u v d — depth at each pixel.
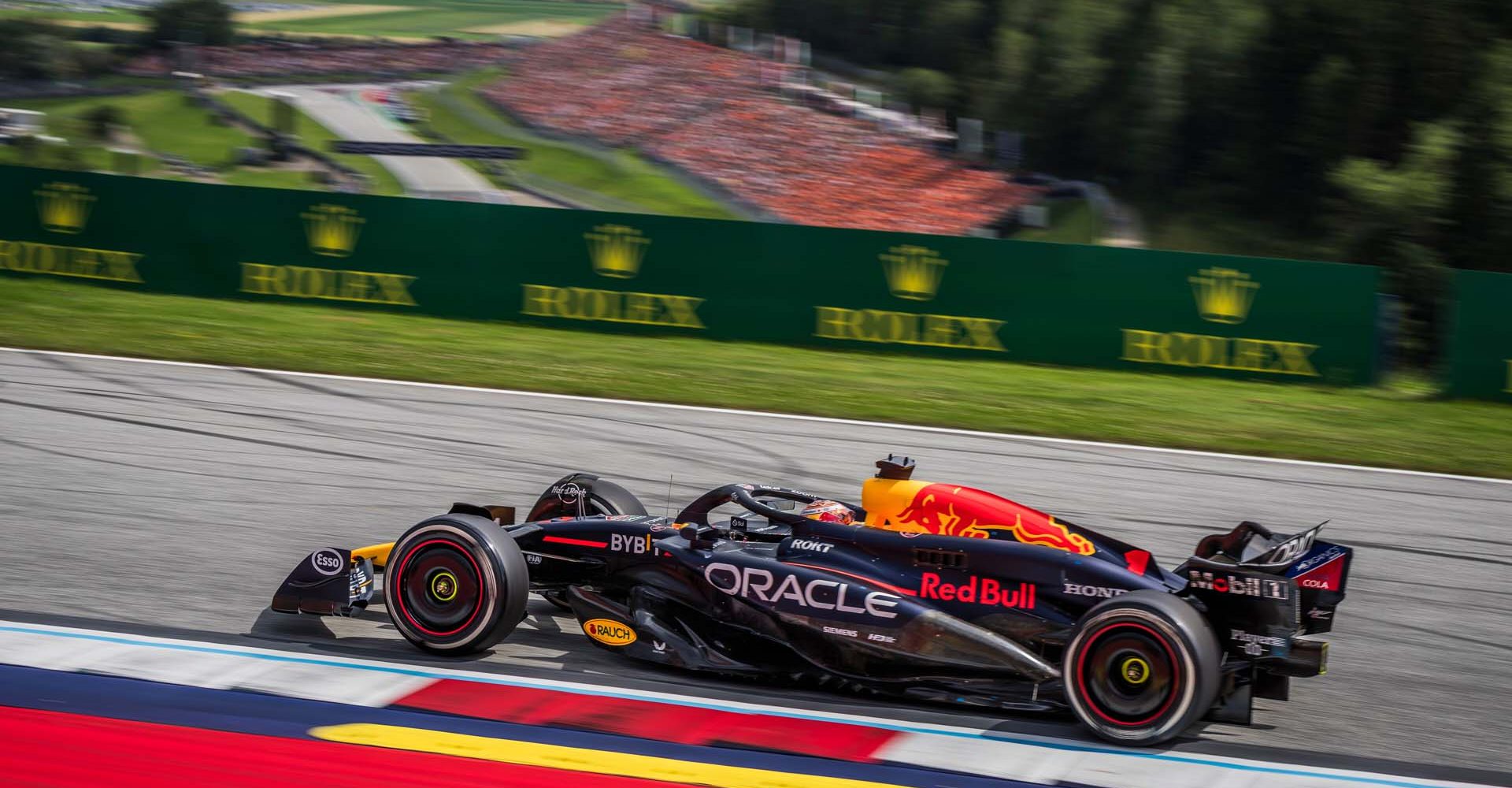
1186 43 122.31
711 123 173.00
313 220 47.50
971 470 29.55
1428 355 56.06
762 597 15.70
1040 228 126.19
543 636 17.28
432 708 14.51
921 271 44.16
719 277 45.38
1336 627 19.48
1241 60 115.31
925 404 36.97
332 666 15.71
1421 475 31.66
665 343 44.62
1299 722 15.52
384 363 39.09
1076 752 13.95
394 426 31.02
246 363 38.19
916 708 15.16
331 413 32.12
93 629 16.67
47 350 38.81
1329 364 42.34
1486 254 70.31
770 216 132.00
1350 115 93.31
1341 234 74.81
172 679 15.03
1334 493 29.17
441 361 39.75
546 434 30.91
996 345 43.97
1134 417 36.75
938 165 147.50
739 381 39.00
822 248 44.66
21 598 17.73
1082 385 40.75
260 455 27.36
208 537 21.30
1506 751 14.91
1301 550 15.09
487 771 12.96
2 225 49.59
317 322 44.88
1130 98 134.50
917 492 16.11
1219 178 123.06
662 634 15.84
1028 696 14.52
